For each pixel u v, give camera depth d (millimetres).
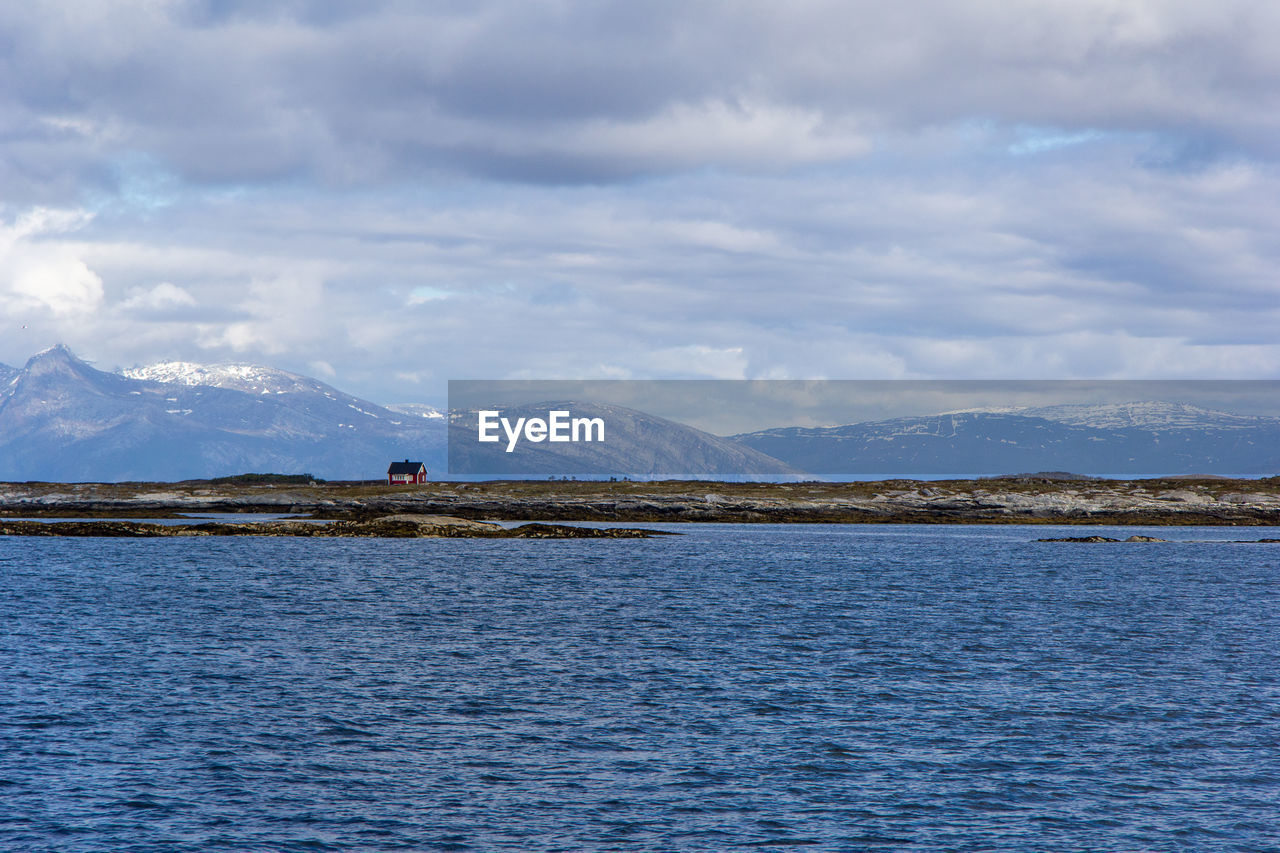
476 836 42594
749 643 87875
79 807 45094
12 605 104562
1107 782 49812
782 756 53438
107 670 72125
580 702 64875
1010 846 42156
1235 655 84438
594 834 42906
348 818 44406
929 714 62281
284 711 61375
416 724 59094
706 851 41312
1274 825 44625
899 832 43438
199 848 41062
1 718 58219
